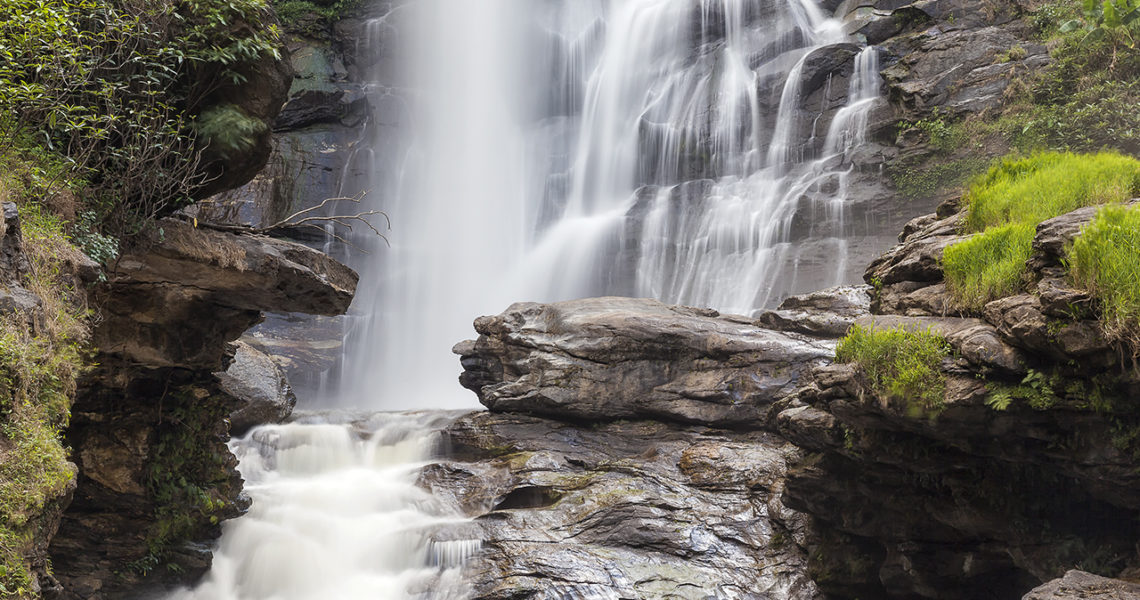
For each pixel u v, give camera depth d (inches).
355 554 513.0
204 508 447.5
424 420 681.0
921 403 303.6
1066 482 319.6
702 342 614.9
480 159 1197.7
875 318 358.3
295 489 561.9
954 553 373.7
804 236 909.8
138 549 430.9
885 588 422.0
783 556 478.6
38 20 289.4
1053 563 318.3
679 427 611.2
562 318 666.8
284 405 669.3
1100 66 813.9
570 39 1252.5
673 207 1016.2
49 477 209.5
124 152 318.7
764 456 546.3
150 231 331.6
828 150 981.2
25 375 209.6
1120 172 356.5
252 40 351.3
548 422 637.3
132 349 383.2
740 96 1063.6
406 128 1161.4
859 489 396.5
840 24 1099.9
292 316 956.6
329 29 1206.3
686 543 487.5
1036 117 826.8
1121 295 248.2
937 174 863.7
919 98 904.9
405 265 1073.5
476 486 566.3
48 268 250.2
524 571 463.5
